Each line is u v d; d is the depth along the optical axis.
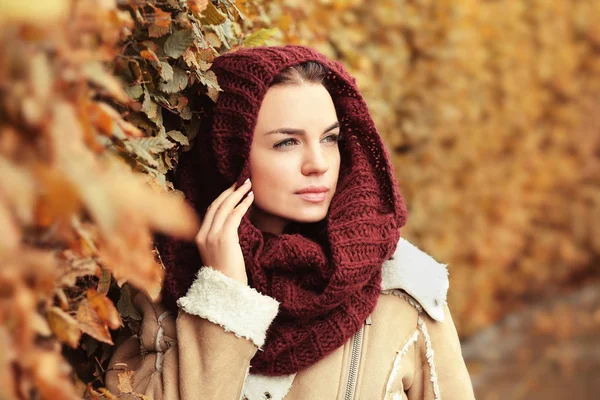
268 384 1.79
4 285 0.91
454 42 4.34
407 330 1.88
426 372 1.89
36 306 1.13
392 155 4.19
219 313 1.69
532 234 6.27
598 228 6.57
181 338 1.72
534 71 5.79
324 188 1.79
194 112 1.84
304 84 1.77
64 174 0.88
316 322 1.79
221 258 1.73
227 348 1.68
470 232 5.03
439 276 1.92
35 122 0.89
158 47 1.64
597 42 6.44
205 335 1.70
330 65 1.82
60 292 1.23
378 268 1.82
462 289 5.04
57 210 0.89
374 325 1.85
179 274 1.83
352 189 1.84
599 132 6.51
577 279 6.87
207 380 1.67
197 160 1.92
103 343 1.83
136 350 1.89
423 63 4.27
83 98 1.06
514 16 5.39
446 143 4.58
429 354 1.88
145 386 1.75
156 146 1.57
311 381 1.79
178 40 1.64
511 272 6.19
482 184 5.10
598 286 6.85
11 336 0.94
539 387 5.19
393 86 3.97
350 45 3.42
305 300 1.76
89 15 1.06
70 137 0.92
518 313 6.23
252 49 1.82
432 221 4.53
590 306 6.51
